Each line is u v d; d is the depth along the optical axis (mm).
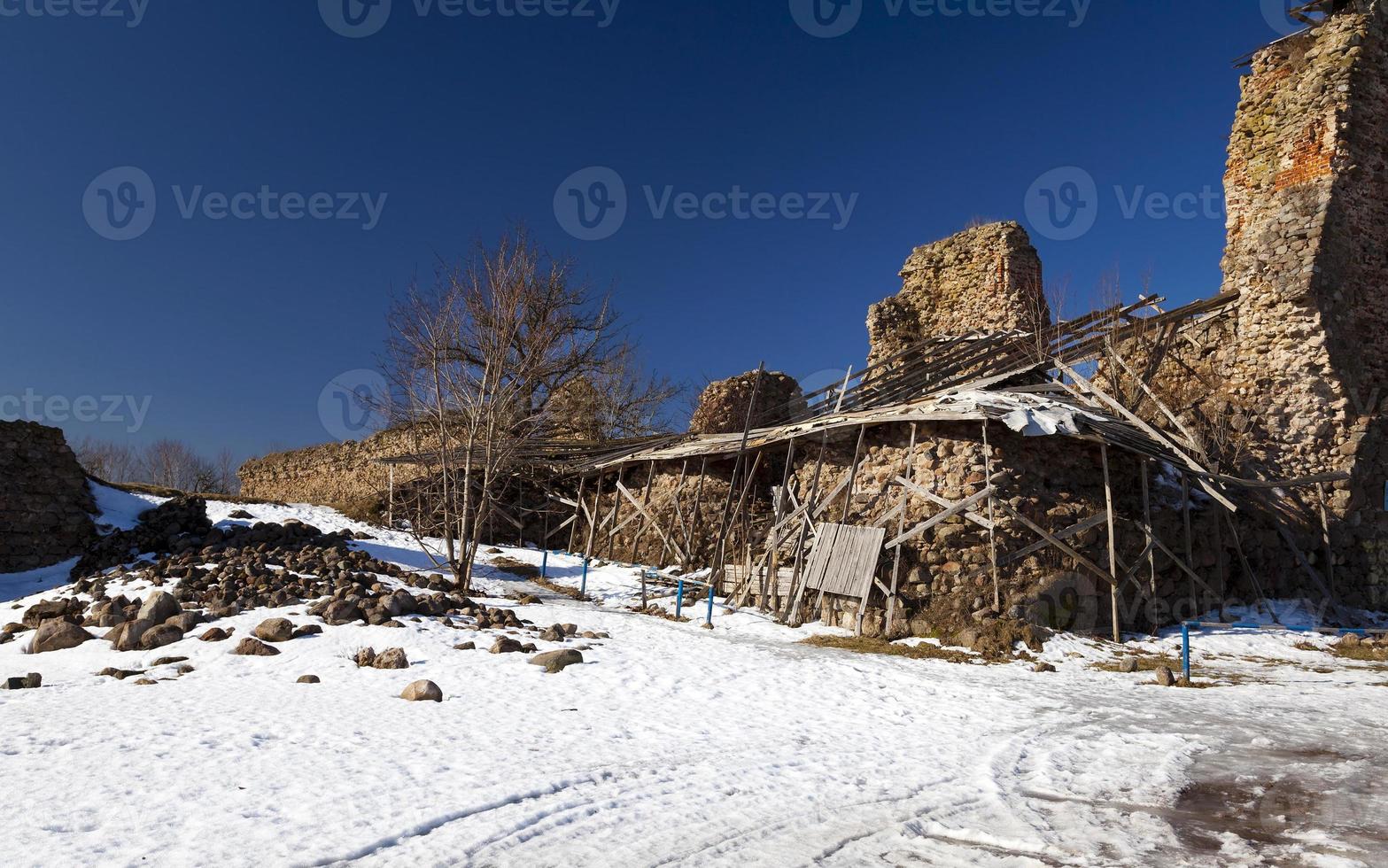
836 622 15836
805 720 9109
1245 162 20672
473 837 5277
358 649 11766
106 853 4820
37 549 18422
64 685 9805
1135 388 18719
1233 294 20062
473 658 11578
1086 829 5598
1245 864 4965
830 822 5750
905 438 16578
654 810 5953
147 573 15594
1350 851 5145
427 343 19125
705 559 22141
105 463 59500
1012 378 19359
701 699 10031
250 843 5020
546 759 7129
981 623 14398
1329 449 18656
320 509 25828
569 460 26344
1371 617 17719
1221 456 18078
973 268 25594
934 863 5023
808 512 17516
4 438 18391
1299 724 8883
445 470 18547
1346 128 19125
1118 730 8602
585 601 18938
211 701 8930
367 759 6867
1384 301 19672
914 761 7430
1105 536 15547
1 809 5465
